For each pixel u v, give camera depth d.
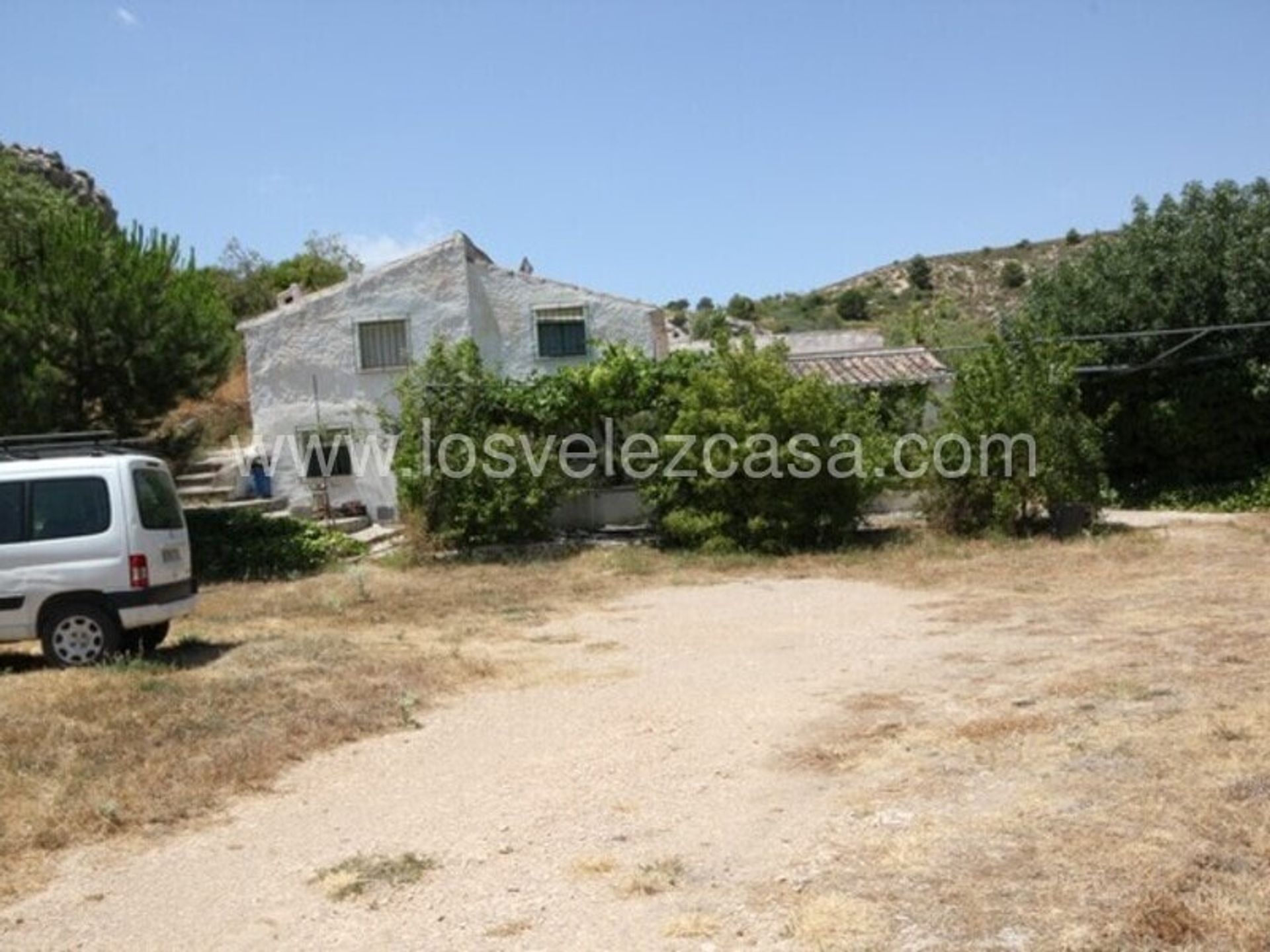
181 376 18.23
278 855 5.82
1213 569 14.13
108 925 5.02
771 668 9.99
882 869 5.06
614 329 24.45
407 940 4.70
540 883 5.23
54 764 7.25
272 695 9.07
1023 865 4.93
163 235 18.80
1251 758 6.11
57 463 10.20
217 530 18.98
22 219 18.34
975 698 8.16
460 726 8.34
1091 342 23.09
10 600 9.97
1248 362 22.78
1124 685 8.02
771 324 74.81
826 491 18.33
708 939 4.50
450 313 23.94
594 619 13.27
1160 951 4.03
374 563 19.14
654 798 6.42
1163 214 24.39
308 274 43.94
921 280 87.62
